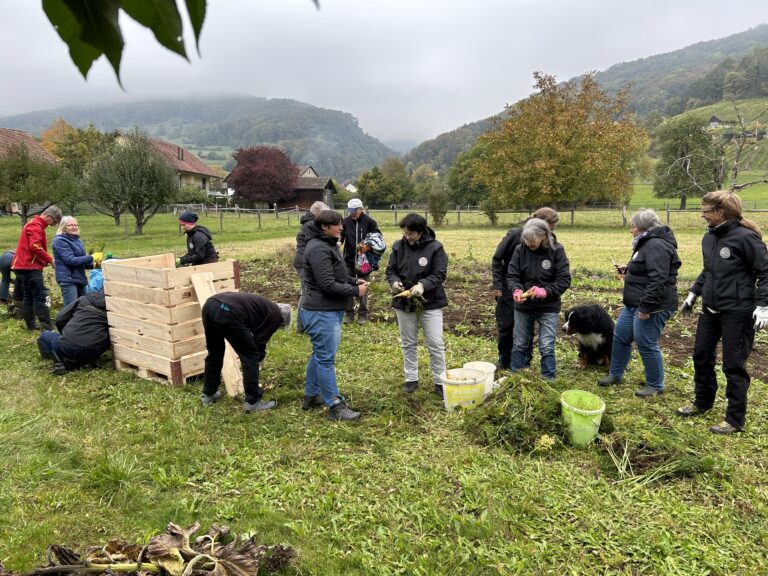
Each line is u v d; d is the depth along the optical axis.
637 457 4.03
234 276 6.09
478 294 10.29
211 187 71.56
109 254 7.80
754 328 4.07
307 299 4.66
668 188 40.12
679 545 3.12
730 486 3.67
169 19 0.50
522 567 2.95
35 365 6.11
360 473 3.91
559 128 29.06
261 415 4.85
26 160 22.38
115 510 3.47
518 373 4.90
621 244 20.17
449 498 3.61
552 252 5.13
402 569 2.96
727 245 4.26
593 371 6.02
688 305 4.97
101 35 0.51
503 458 4.10
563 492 3.67
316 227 4.65
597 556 3.08
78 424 4.63
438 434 4.51
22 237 7.14
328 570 2.95
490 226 33.38
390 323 8.20
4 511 3.42
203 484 3.77
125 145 25.42
